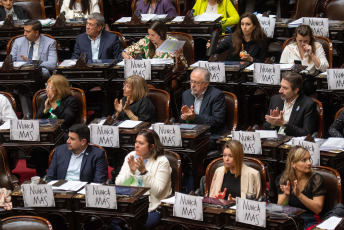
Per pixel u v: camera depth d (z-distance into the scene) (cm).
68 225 1659
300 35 2191
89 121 2453
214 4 2711
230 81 2170
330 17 2589
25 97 2397
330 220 1466
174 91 2330
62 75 2247
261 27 2327
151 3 2778
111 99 2294
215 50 2377
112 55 2494
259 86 2138
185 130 1903
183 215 1571
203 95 2053
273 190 1802
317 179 1628
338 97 2044
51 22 2758
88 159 1850
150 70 2220
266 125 1984
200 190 1617
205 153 1939
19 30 2739
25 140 1980
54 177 1870
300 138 1791
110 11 3159
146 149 1742
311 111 1905
